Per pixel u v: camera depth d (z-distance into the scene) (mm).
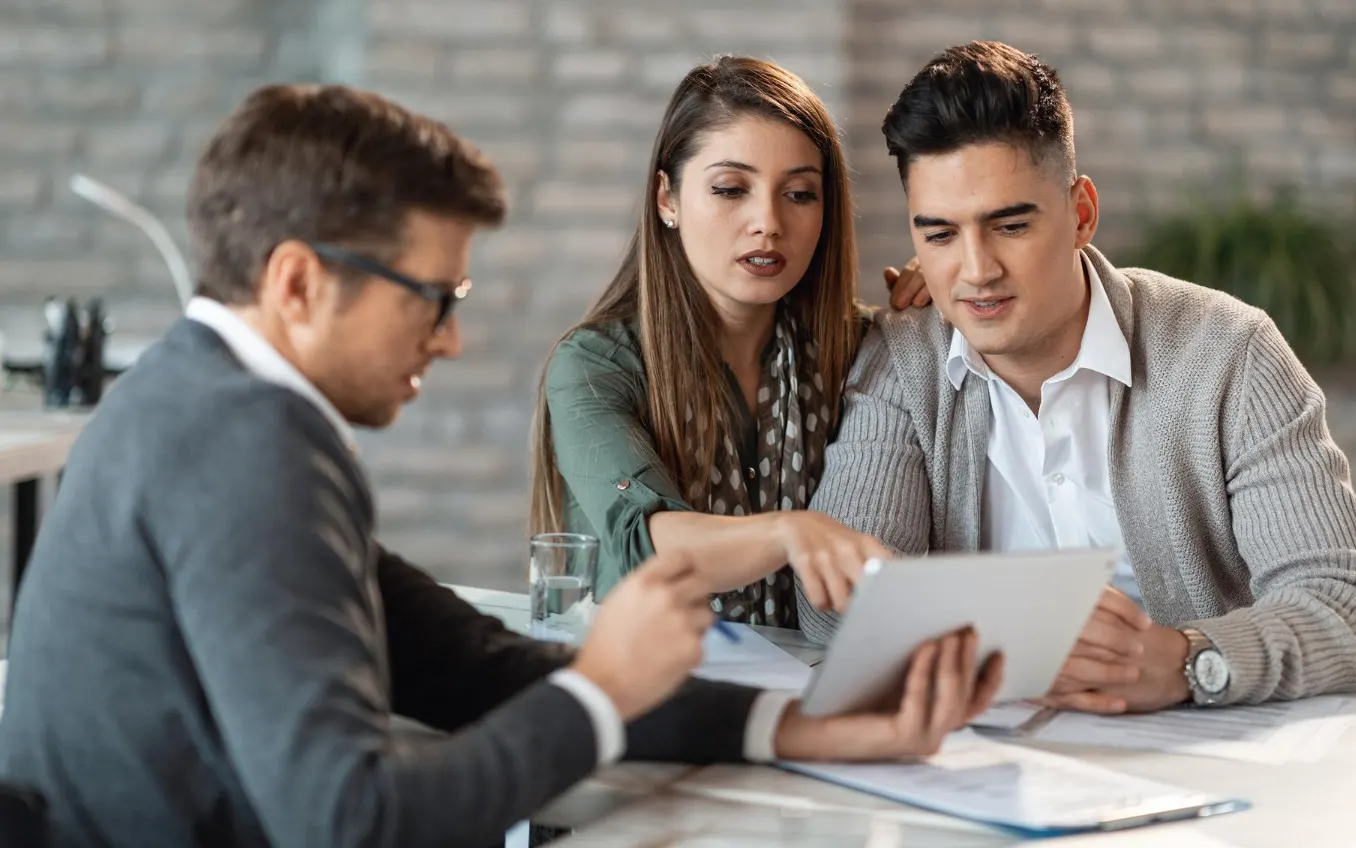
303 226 992
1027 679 1172
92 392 2951
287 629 877
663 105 3756
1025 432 1740
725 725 1145
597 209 3760
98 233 3848
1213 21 4020
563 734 938
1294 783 1112
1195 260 3797
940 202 1559
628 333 1847
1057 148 1546
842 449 1799
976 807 1026
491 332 3775
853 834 997
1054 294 1581
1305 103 4055
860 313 1923
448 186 1021
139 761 942
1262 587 1573
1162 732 1253
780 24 3770
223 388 945
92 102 3828
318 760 854
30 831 927
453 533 3805
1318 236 3811
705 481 1790
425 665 1233
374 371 1032
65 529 966
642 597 981
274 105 1015
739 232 1734
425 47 3689
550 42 3721
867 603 1007
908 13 3914
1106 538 1717
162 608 931
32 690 972
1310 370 3965
